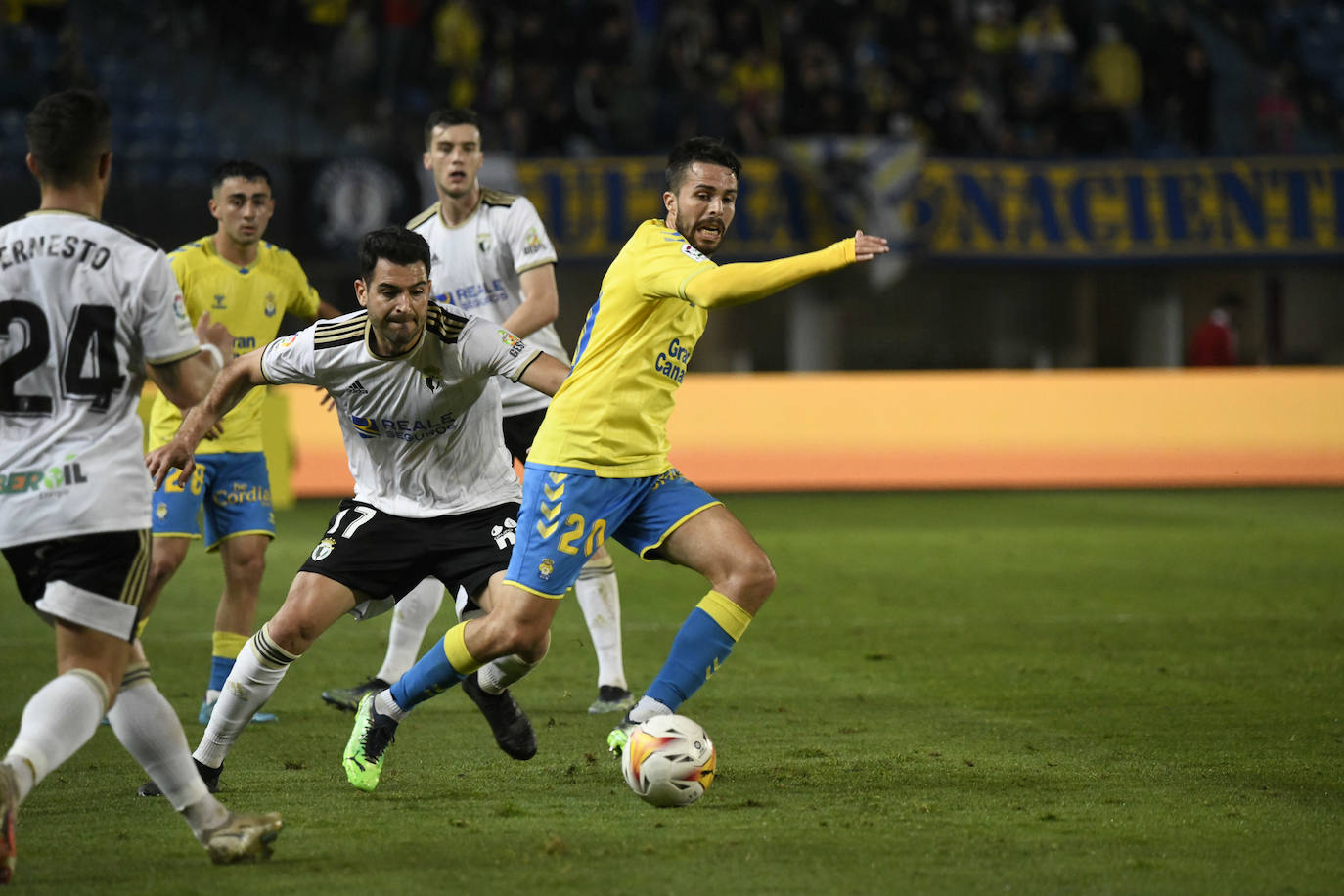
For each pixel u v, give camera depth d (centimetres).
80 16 7144
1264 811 1495
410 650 2086
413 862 1302
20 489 1213
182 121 6775
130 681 1278
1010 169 6625
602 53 6862
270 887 1224
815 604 3056
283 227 5966
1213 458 5728
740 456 5575
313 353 1540
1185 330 7719
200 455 2030
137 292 1238
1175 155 7025
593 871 1273
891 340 7531
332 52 7112
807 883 1237
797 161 6406
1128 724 1950
